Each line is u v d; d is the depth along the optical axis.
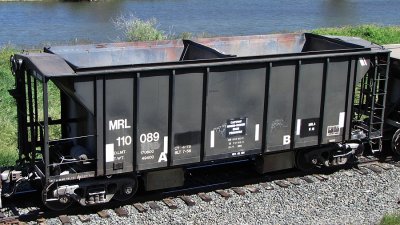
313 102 11.83
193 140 10.86
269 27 46.84
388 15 56.97
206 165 12.61
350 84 12.12
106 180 10.40
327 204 10.92
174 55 12.79
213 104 10.84
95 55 11.85
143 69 9.97
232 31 43.97
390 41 33.12
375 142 13.56
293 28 46.25
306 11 58.75
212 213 10.43
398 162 13.28
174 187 11.46
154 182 11.00
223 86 10.83
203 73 10.57
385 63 12.35
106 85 9.82
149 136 10.45
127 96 10.06
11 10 52.41
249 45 13.67
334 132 12.26
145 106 10.26
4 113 16.94
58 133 14.95
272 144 11.65
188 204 10.77
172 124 10.54
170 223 10.01
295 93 11.55
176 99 10.48
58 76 9.36
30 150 11.10
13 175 10.38
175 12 55.00
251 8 60.19
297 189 11.62
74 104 10.95
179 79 10.40
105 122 9.99
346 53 11.84
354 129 12.98
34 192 10.85
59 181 9.96
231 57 10.74
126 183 10.61
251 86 11.10
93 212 10.45
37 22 46.19
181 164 10.87
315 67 11.63
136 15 51.75
